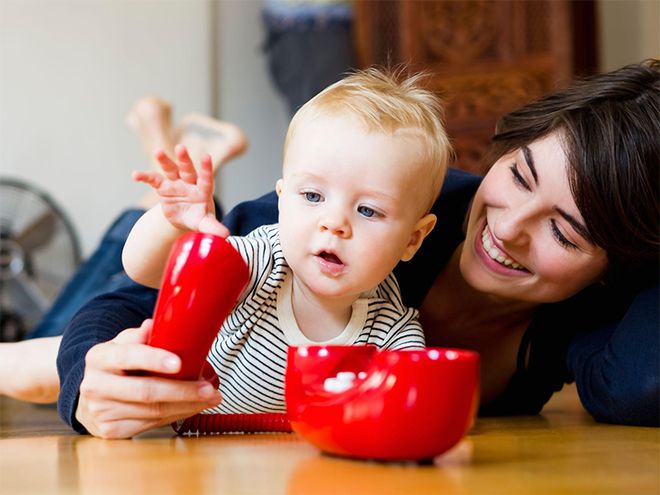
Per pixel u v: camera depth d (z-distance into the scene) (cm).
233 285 107
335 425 95
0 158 481
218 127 300
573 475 89
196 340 107
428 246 150
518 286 142
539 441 119
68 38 483
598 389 148
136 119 309
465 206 153
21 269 424
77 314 140
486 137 378
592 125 132
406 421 91
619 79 138
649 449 110
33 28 482
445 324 160
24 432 154
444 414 91
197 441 116
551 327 162
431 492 79
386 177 117
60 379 127
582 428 141
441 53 386
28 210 439
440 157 125
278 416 128
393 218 119
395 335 129
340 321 127
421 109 125
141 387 109
